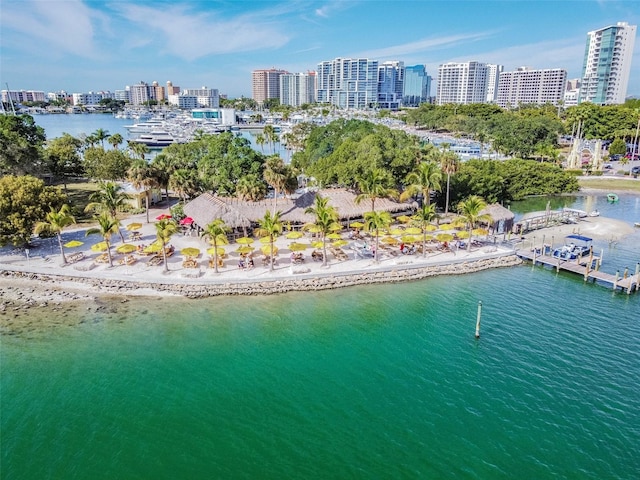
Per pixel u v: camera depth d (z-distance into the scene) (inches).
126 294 2017.7
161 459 1112.8
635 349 1619.1
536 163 4512.8
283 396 1354.6
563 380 1433.3
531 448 1153.4
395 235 2655.0
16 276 2171.5
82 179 4638.3
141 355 1566.2
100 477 1059.9
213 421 1246.3
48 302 1940.2
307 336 1701.5
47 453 1130.7
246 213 2770.7
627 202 4082.2
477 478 1059.9
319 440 1176.8
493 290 2122.3
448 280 2237.9
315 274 2170.3
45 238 2546.8
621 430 1216.2
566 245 2596.0
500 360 1545.3
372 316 1859.0
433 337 1695.4
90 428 1217.4
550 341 1670.8
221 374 1464.1
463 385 1407.5
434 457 1122.7
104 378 1435.8
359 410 1293.1
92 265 2233.0
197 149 4205.2
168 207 3528.5
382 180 2856.8
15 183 2381.9
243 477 1059.3
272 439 1179.3
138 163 3048.7
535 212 3639.3
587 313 1894.7
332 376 1454.2
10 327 1736.0
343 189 3132.4
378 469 1084.5
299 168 4869.6
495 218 2851.9
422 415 1270.9
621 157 5979.3
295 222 2812.5
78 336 1683.1
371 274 2228.1
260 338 1685.5
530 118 7101.4
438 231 2851.9
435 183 2979.8
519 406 1309.1
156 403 1320.1
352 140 4050.2
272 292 2057.1
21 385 1392.7
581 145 5846.5
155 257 2338.8
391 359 1551.4
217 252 2282.2
